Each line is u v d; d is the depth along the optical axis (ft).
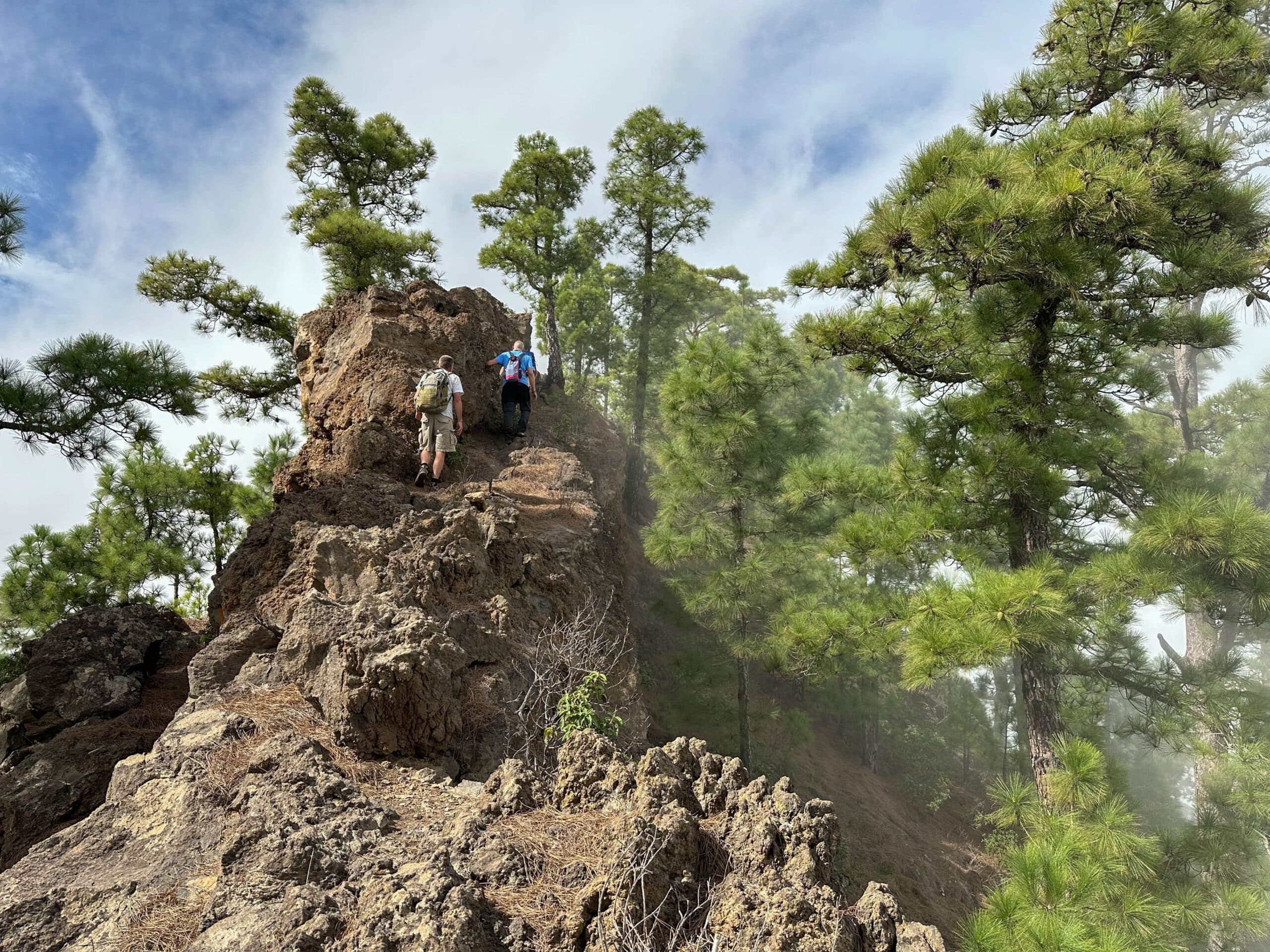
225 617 24.79
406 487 29.35
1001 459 27.17
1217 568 24.04
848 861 46.96
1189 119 30.19
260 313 56.65
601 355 86.99
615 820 13.60
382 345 37.93
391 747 16.44
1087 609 25.59
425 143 63.41
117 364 30.14
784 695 67.41
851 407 74.49
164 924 11.06
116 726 21.36
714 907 12.16
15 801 18.71
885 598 30.89
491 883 12.09
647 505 67.46
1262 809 26.16
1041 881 20.52
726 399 42.80
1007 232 24.49
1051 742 25.90
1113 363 30.40
